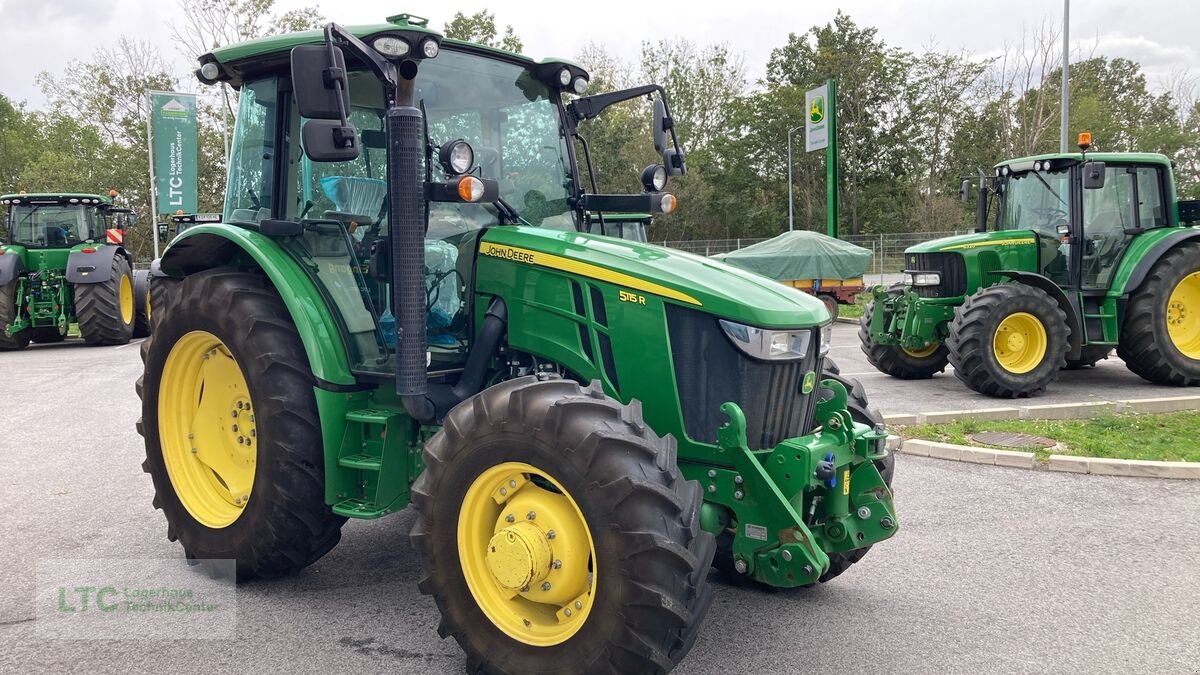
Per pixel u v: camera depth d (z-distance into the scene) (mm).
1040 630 3539
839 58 50531
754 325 3176
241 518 3881
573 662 2811
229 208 4352
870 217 51406
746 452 3111
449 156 3330
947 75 50969
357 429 3762
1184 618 3643
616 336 3324
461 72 3926
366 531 4824
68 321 14906
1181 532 4691
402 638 3463
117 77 36750
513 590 2949
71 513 5121
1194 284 9133
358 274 3760
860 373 10461
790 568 3092
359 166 3766
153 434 4293
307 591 3951
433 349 3729
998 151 47156
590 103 4422
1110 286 8867
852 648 3383
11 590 3957
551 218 4176
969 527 4801
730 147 52906
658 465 2805
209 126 34188
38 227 14883
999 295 8336
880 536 3561
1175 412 7508
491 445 2961
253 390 3781
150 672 3166
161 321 4211
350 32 3566
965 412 7246
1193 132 42094
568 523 2904
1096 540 4586
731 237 53469
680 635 2754
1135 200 9023
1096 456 6023
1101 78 58656
